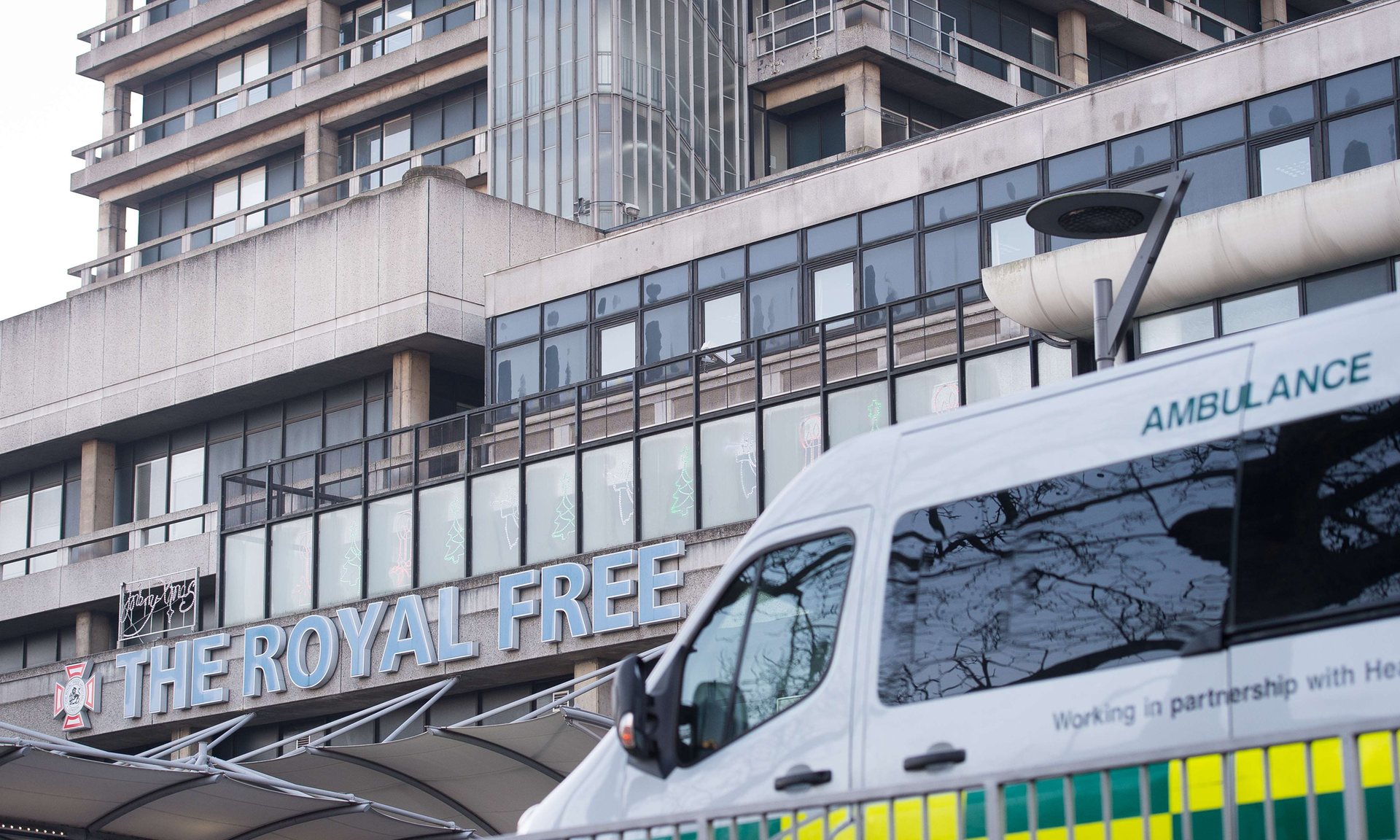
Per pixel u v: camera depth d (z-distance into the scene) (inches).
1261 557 357.1
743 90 2357.3
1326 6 2940.5
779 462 1385.3
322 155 2785.4
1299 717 343.6
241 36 2901.1
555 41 2213.3
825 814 373.4
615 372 1716.3
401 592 1558.8
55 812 1056.8
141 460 2126.0
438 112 2689.5
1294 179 1312.7
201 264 2027.6
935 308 1489.9
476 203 1870.1
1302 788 331.0
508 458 1547.7
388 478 1617.9
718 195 2268.7
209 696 1653.5
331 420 1951.3
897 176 1572.3
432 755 1135.6
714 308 1668.3
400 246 1845.5
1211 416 372.5
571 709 1052.5
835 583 426.0
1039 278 1230.9
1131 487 380.2
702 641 446.6
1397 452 344.2
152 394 2037.4
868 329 1400.1
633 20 2206.0
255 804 1067.9
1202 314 1221.1
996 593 396.2
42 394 2143.2
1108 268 1205.1
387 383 1909.4
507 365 1793.8
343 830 1138.7
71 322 2138.3
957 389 1301.7
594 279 1748.3
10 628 2175.2
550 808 461.1
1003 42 2512.3
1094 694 373.1
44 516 2196.1
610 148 2143.2
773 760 423.2
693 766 438.0
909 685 403.9
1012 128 1498.5
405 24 2694.4
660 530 1435.8
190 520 2041.1
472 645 1487.5
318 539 1640.0
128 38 2999.5
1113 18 2596.0
